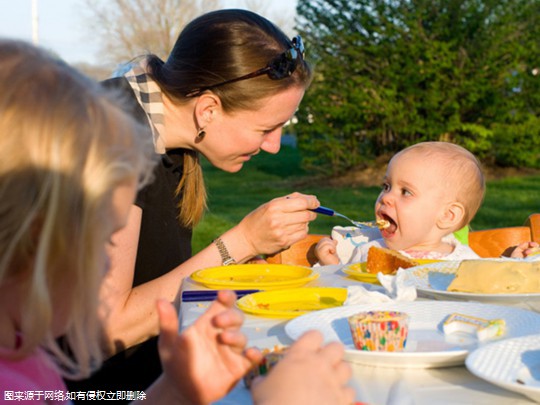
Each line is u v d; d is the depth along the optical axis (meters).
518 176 11.95
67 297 0.90
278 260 2.74
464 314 1.48
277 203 2.09
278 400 0.88
